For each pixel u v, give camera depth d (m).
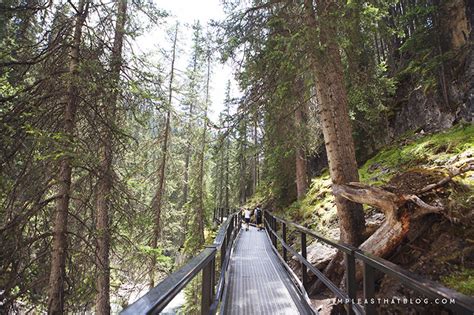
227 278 5.23
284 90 6.59
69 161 5.18
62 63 5.99
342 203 5.91
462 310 1.31
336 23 5.36
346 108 6.45
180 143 13.53
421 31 11.17
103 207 7.31
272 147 9.75
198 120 13.12
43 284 5.32
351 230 5.77
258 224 17.12
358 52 6.73
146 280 10.80
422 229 4.80
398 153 9.41
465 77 9.52
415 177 5.40
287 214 13.36
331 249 6.43
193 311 14.33
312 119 10.66
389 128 13.07
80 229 6.43
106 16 6.91
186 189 23.59
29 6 5.73
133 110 6.65
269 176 18.06
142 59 7.55
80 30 6.07
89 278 5.86
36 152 5.23
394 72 14.41
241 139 7.88
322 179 13.77
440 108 10.46
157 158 13.40
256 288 5.17
